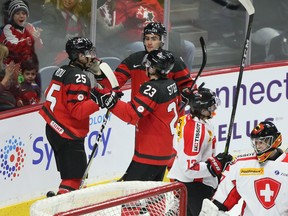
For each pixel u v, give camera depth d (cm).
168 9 2169
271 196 1382
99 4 2048
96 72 1806
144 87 1694
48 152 1931
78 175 1831
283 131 2403
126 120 1697
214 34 2294
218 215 1391
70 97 1742
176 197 1263
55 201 1257
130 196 1191
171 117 1736
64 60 2005
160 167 1766
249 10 1841
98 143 1844
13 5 1870
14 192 1869
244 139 2334
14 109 1875
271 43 2377
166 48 2206
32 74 1944
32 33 1925
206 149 1678
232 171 1404
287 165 1382
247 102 2328
